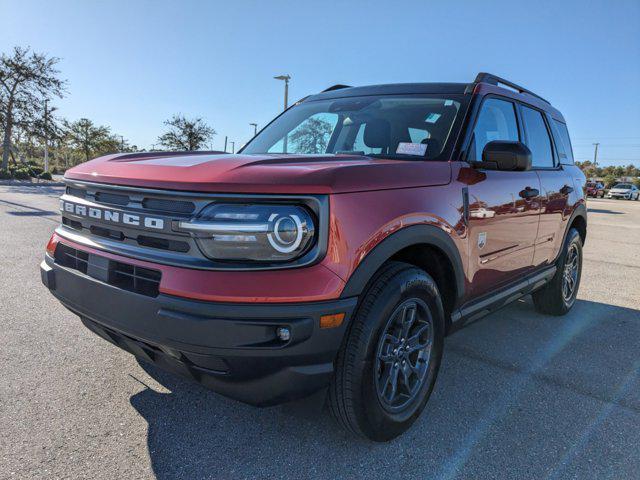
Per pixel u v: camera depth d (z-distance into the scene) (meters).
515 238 3.37
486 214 2.92
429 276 2.49
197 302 1.88
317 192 1.97
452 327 2.83
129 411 2.60
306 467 2.21
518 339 4.04
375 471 2.20
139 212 2.10
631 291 5.91
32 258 6.09
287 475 2.15
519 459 2.34
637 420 2.75
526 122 3.84
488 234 2.99
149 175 2.13
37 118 35.62
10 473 2.06
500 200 3.08
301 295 1.89
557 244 4.25
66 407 2.61
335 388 2.18
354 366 2.13
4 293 4.55
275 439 2.41
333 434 2.47
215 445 2.34
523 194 3.38
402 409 2.44
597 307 5.14
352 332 2.13
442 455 2.34
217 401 2.74
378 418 2.28
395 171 2.35
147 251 2.07
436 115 3.09
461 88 3.27
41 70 35.00
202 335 1.88
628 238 11.52
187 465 2.18
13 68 33.84
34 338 3.52
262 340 1.90
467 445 2.44
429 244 2.45
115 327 2.17
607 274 6.94
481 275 3.00
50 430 2.39
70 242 2.46
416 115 3.14
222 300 1.86
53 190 21.19
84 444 2.29
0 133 35.97
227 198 1.92
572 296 4.87
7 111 34.41
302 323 1.89
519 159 2.73
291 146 3.42
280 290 1.88
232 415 2.61
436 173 2.59
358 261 2.03
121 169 2.30
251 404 2.09
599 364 3.55
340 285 1.97
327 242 1.97
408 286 2.29
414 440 2.46
